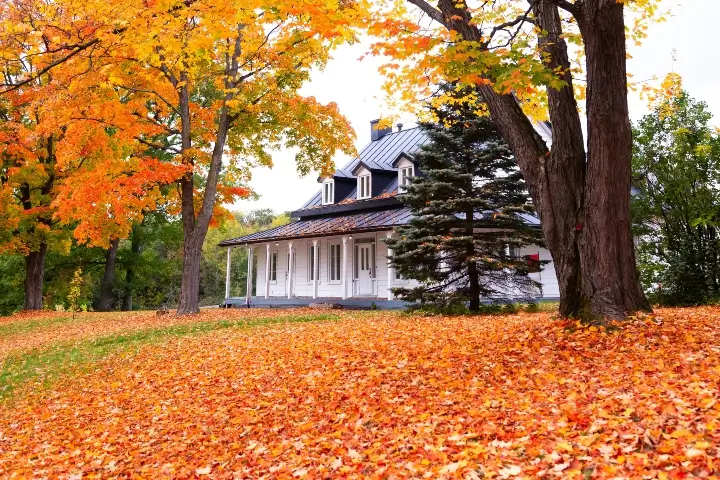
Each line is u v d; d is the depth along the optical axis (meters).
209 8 7.72
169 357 12.98
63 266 37.69
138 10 8.44
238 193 23.55
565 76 9.76
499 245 16.41
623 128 8.95
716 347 7.41
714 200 16.48
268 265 29.58
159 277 42.44
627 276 9.23
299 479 5.27
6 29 8.73
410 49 7.50
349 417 6.95
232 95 20.47
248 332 15.30
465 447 5.19
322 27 7.58
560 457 4.51
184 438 7.53
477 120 16.20
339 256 27.34
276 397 8.53
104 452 7.49
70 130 18.47
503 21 10.51
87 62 14.11
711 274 16.23
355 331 13.26
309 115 21.17
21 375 13.77
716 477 3.70
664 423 4.80
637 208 17.39
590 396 6.04
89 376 12.58
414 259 16.80
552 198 9.80
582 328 9.07
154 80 19.45
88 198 18.84
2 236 26.20
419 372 8.36
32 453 8.05
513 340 9.36
